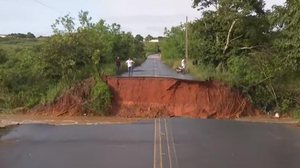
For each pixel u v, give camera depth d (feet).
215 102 111.75
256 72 114.01
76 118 106.73
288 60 111.24
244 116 111.04
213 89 113.60
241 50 142.10
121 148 76.74
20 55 132.77
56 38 121.29
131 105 111.65
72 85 114.11
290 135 88.02
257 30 142.00
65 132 90.22
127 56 241.35
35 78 118.62
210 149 75.97
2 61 137.90
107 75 118.21
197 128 94.22
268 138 84.99
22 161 68.95
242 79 115.85
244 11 139.13
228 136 86.69
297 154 73.10
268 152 74.23
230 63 128.88
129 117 108.58
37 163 67.87
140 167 65.31
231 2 140.77
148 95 112.88
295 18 109.60
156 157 70.69
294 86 114.73
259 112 112.88
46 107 112.27
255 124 100.12
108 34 212.43
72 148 76.95
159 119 105.50
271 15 121.90
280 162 68.28
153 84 113.60
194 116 109.70
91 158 70.38
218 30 145.18
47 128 94.38
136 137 85.25
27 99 114.52
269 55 115.75
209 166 65.67
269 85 113.50
